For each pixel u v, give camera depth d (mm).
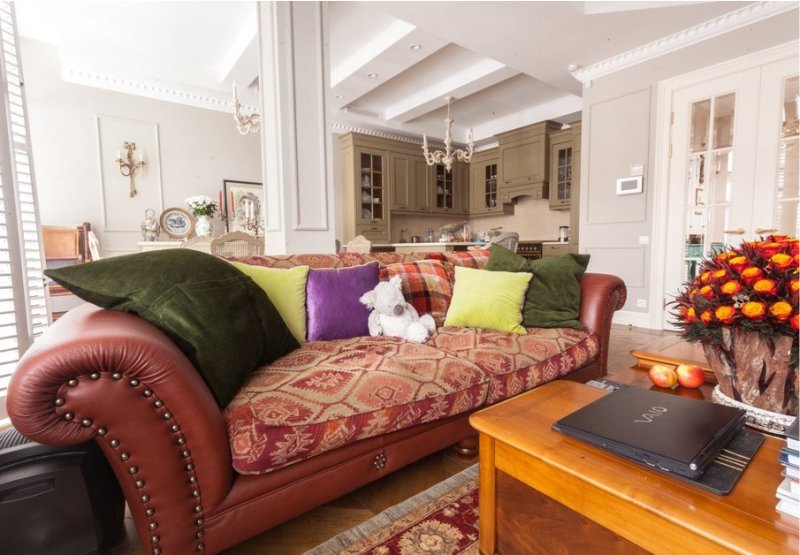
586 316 1940
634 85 3793
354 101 5633
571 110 5492
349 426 1081
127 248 4723
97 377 776
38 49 4156
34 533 930
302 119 2590
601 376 1921
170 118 4957
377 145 6266
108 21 3822
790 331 864
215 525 937
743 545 543
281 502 1024
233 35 4082
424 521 1173
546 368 1603
